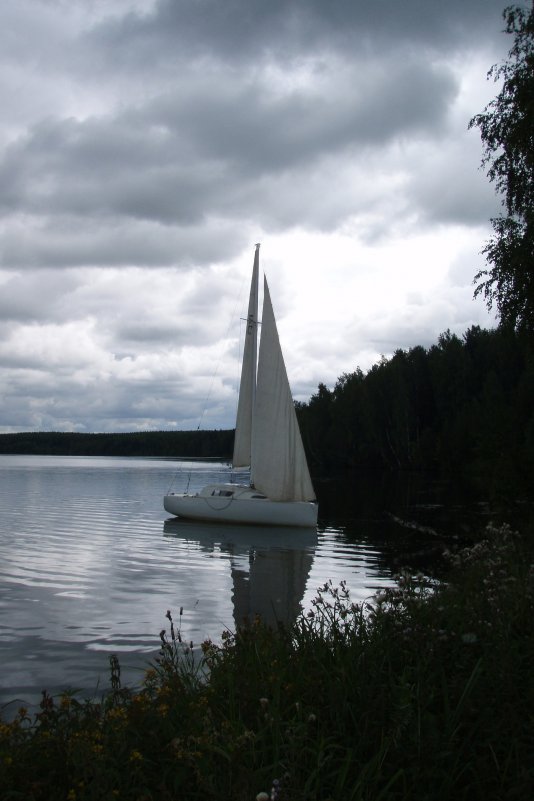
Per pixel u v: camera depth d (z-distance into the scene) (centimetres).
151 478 7506
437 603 688
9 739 433
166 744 430
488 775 399
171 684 536
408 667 506
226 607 1364
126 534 2734
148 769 409
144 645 1038
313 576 1784
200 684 568
